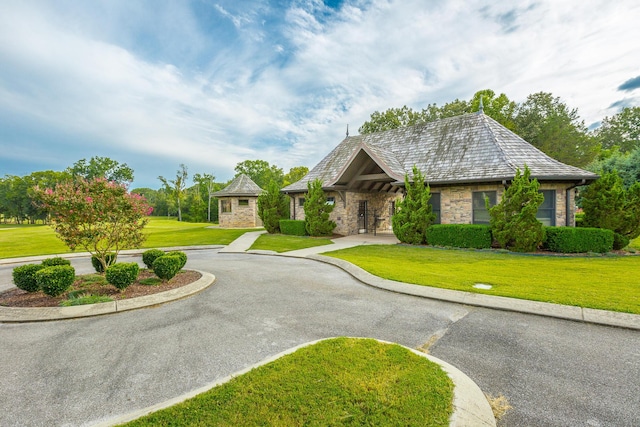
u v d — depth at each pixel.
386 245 15.23
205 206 54.88
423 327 5.21
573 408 3.04
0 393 3.51
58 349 4.64
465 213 15.22
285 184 63.84
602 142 50.56
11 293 8.04
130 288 7.80
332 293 7.41
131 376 3.81
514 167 13.98
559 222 13.56
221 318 5.83
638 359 4.00
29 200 63.25
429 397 3.03
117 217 8.80
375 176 18.14
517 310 5.80
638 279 7.77
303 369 3.59
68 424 2.96
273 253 13.98
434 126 19.70
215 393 3.17
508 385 3.46
